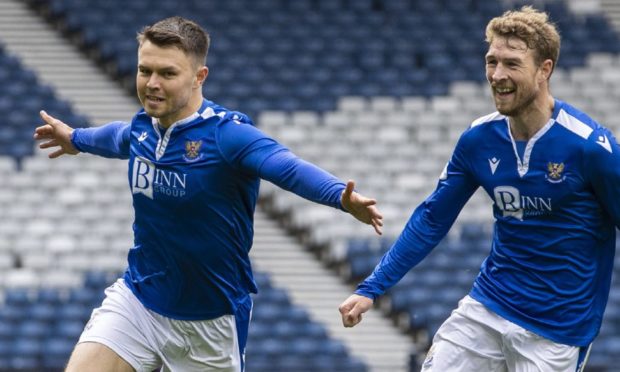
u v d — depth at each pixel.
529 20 15.23
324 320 46.88
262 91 60.25
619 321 46.44
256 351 44.69
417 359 44.59
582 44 64.06
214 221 15.83
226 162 15.47
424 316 46.22
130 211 51.16
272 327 45.91
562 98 59.62
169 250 16.08
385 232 50.72
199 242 15.91
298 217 51.31
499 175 15.95
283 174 14.83
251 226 16.44
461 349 16.66
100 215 50.78
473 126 16.25
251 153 15.27
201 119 15.57
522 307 16.08
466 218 51.75
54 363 43.62
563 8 67.25
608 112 58.94
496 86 15.37
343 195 13.88
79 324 45.41
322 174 14.52
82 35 63.47
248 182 15.88
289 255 50.28
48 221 50.25
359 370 44.28
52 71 61.28
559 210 15.64
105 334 16.39
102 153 17.78
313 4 67.00
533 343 16.06
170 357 16.80
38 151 54.84
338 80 61.41
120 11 65.38
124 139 16.89
